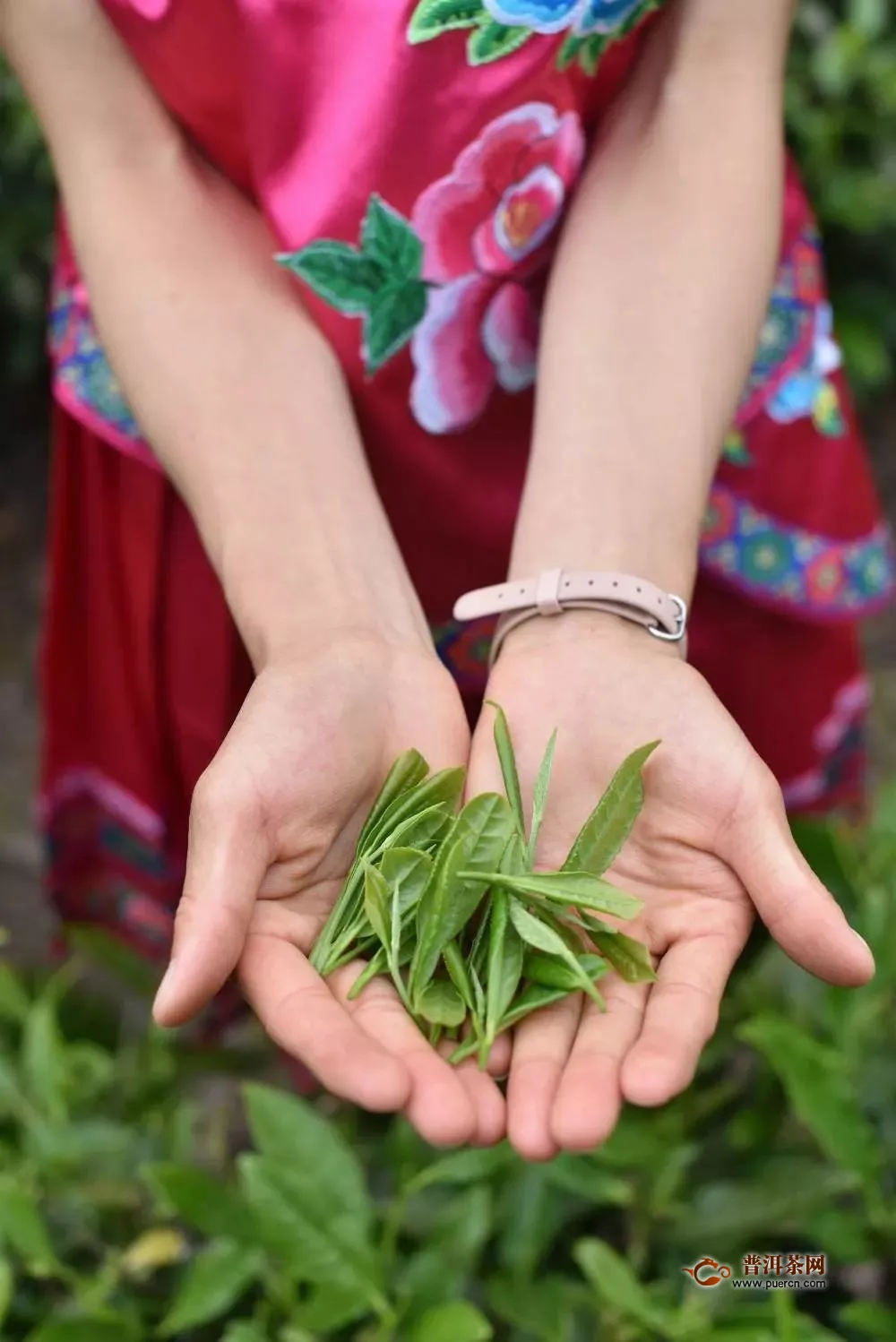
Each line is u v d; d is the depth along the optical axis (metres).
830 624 0.73
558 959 0.54
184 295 0.63
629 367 0.62
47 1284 0.69
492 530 0.67
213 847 0.54
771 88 0.63
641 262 0.62
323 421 0.62
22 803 1.11
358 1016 0.54
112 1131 0.71
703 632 0.71
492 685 0.61
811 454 0.70
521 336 0.65
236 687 0.71
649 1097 0.50
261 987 0.53
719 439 0.62
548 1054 0.53
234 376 0.62
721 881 0.55
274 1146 0.63
